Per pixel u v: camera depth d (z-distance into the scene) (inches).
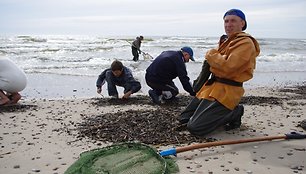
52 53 921.5
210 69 195.0
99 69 603.2
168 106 287.7
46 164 150.8
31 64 658.2
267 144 180.9
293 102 322.0
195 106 209.8
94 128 210.4
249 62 183.5
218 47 197.5
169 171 139.9
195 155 163.2
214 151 169.3
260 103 313.4
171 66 286.4
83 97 356.5
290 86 466.9
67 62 709.9
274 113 266.1
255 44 189.8
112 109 279.4
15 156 161.8
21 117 248.4
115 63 305.3
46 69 583.2
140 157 148.3
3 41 1401.3
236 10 191.8
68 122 232.7
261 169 145.4
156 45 1392.7
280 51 1349.7
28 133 204.2
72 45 1231.5
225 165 149.9
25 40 1487.5
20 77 286.0
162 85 294.4
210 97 195.2
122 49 1087.0
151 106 288.5
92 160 144.2
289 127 221.0
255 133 204.7
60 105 299.7
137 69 598.2
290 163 152.8
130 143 161.2
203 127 191.6
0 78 281.3
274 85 479.2
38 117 248.8
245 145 179.0
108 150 155.5
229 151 169.5
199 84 209.6
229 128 210.4
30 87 413.1
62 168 145.9
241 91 192.1
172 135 196.1
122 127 211.3
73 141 187.3
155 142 184.1
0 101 286.5
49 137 195.5
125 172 132.6
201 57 917.8
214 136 197.0
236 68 181.5
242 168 146.6
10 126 221.3
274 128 217.8
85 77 507.8
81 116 252.5
